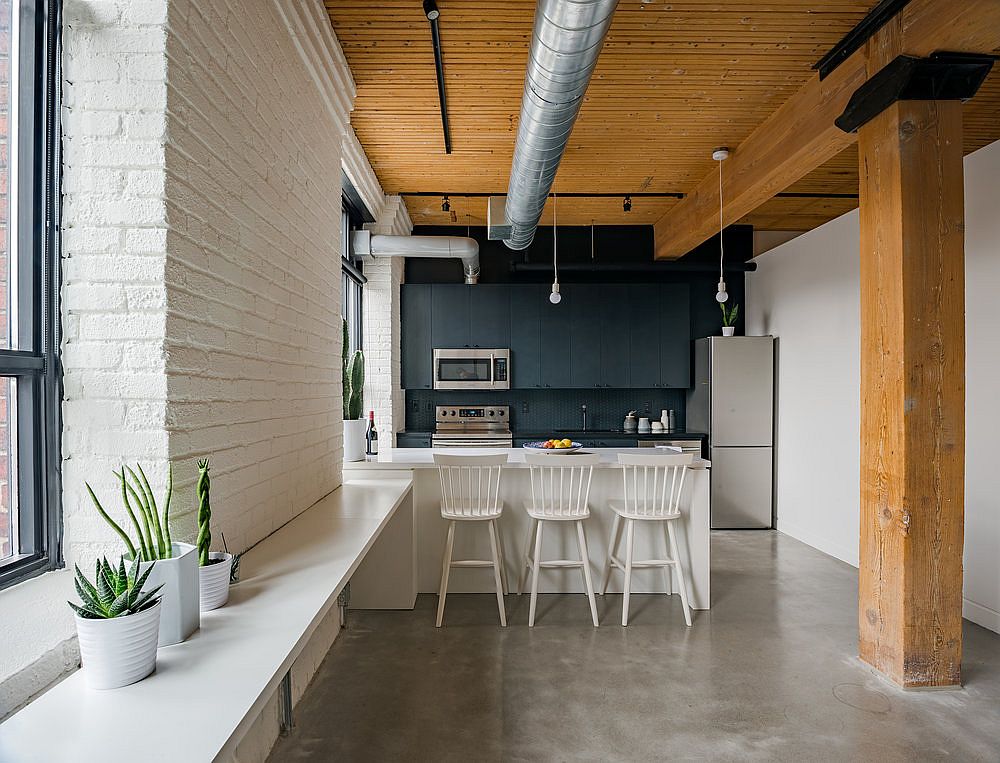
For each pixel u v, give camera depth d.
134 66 1.74
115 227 1.75
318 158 3.32
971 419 4.06
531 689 3.12
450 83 3.96
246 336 2.33
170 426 1.77
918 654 3.06
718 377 6.83
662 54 3.60
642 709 2.92
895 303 3.02
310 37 3.04
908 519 3.02
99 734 1.08
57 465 1.75
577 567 4.38
